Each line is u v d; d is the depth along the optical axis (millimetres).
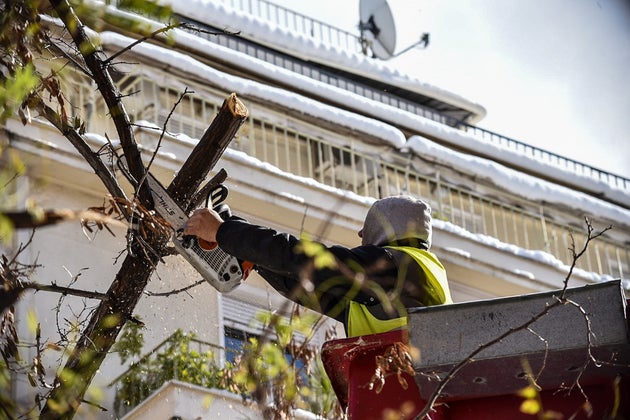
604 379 5500
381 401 5691
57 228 12023
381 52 19672
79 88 12547
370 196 15664
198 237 6387
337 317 6191
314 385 8320
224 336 12383
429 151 16453
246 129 15180
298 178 14039
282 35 17453
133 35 14312
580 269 17125
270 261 5965
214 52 15688
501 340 5324
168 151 13102
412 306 5992
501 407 5602
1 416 5855
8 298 6070
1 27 6336
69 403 6262
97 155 6500
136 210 6352
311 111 15711
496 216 16859
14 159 5855
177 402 11156
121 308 6680
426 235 6277
